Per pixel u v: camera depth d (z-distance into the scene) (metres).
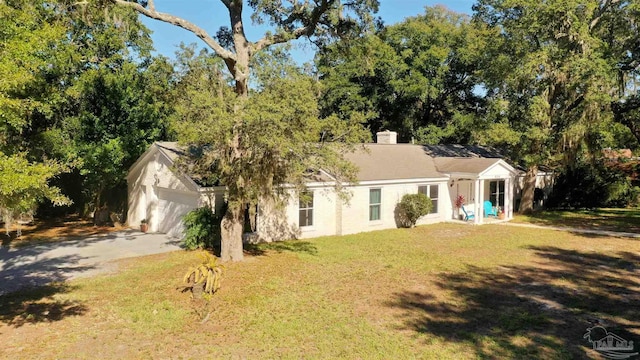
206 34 13.73
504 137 24.44
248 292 11.49
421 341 8.52
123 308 10.29
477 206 24.22
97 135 21.84
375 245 18.16
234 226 14.82
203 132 11.74
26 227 23.36
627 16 23.84
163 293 11.39
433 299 11.13
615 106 27.34
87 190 25.83
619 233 21.28
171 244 18.23
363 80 36.25
